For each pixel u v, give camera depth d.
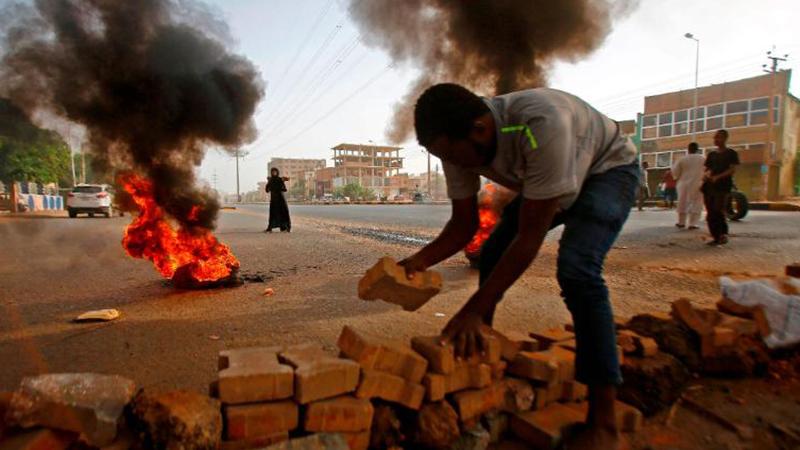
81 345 2.61
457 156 1.61
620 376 1.61
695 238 7.58
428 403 1.65
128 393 1.44
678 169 9.12
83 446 1.33
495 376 1.79
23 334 2.81
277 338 2.71
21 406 1.29
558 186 1.46
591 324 1.60
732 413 1.91
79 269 5.36
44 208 28.45
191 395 1.40
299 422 1.51
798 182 38.31
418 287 1.70
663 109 38.66
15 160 20.22
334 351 2.48
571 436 1.66
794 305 2.34
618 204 1.68
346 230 10.84
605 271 4.75
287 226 10.68
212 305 3.51
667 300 3.55
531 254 1.50
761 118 33.69
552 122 1.47
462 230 1.99
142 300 3.71
